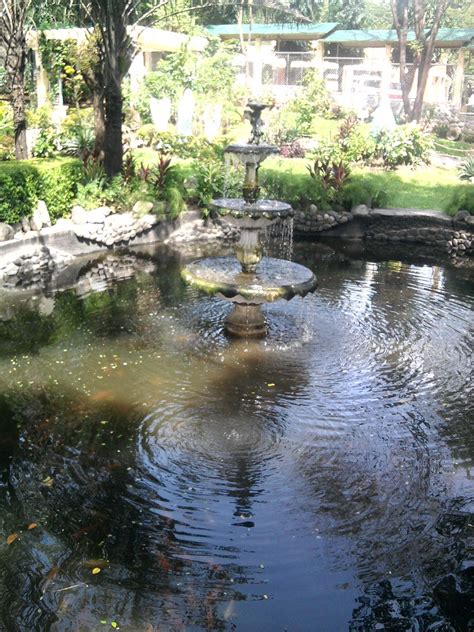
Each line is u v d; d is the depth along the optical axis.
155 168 13.66
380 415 5.82
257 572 3.93
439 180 16.34
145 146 17.92
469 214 12.64
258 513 4.45
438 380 6.56
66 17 13.90
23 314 8.20
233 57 25.33
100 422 5.55
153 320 7.98
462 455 5.25
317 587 3.83
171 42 21.50
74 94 18.83
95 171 12.16
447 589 3.85
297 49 30.50
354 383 6.42
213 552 4.08
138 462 5.00
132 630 3.50
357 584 3.86
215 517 4.40
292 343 7.30
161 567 3.95
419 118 23.50
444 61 33.94
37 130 15.71
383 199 13.80
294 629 3.54
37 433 5.37
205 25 28.88
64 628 3.50
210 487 4.72
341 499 4.63
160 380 6.33
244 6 15.06
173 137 17.34
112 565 3.95
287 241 12.90
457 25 31.00
